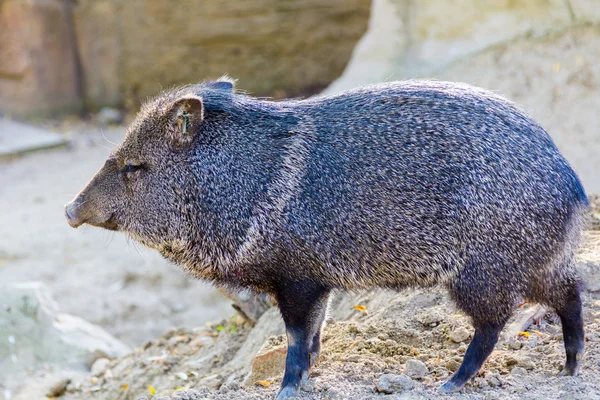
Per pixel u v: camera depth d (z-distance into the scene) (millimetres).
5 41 43281
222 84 12141
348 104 11070
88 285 26672
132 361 17375
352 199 10562
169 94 12000
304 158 10789
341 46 45562
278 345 12805
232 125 11164
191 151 11172
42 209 32500
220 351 15773
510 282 10305
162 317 25141
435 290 13336
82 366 19109
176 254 11500
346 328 13344
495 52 29531
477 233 10281
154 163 11273
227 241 10977
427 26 30875
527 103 27391
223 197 10969
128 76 46094
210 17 45188
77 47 45625
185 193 11164
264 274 10914
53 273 27344
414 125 10672
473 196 10289
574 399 9664
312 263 10703
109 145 39969
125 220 11492
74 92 45531
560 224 10367
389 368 11500
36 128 42094
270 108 11250
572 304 10750
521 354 11484
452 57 30172
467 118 10625
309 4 45125
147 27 45469
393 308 13445
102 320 24797
